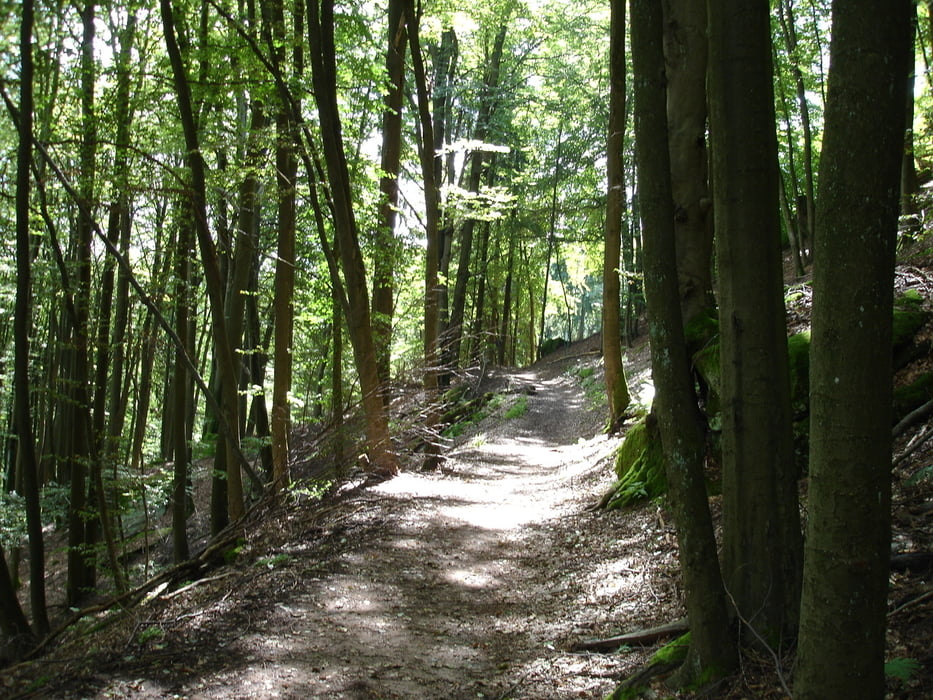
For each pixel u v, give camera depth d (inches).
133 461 718.5
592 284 2065.7
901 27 96.0
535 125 1115.3
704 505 147.2
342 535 323.9
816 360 104.3
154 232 499.2
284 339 397.1
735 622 152.3
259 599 243.3
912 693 124.0
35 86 370.9
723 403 156.1
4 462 802.8
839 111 98.8
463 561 293.9
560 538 319.9
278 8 378.9
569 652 192.2
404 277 552.1
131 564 560.1
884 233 98.6
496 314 1525.6
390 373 457.4
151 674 186.7
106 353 413.1
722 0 146.9
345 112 475.2
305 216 454.0
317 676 184.7
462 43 924.0
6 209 420.5
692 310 313.3
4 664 276.5
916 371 271.9
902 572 171.6
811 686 107.2
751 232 148.6
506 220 1172.5
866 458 100.8
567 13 956.6
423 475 474.3
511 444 709.9
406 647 205.3
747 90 145.9
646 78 143.3
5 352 666.8
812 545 106.7
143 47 386.9
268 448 513.3
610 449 482.9
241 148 379.6
